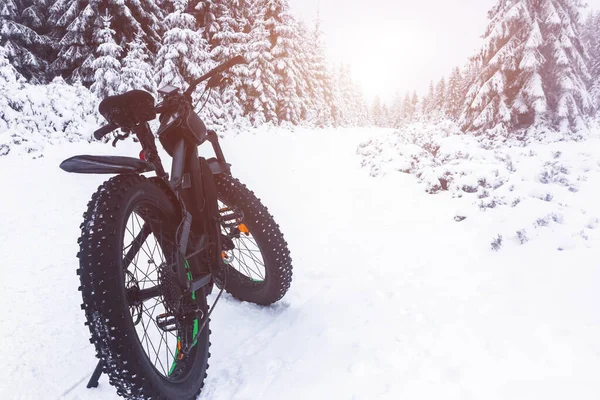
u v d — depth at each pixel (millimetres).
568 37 17672
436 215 5449
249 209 2670
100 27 17094
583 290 2691
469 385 1893
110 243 1414
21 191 6004
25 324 2600
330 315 2750
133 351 1384
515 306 2625
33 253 3852
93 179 7008
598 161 7809
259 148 12836
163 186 1968
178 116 2180
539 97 16031
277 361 2236
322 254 4180
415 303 2842
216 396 1986
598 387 1760
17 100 9594
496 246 3869
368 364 2125
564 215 4551
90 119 11195
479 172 6676
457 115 22734
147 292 1704
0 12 17625
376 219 5539
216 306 2963
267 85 23516
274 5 26016
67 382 2061
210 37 23047
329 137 18094
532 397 1764
